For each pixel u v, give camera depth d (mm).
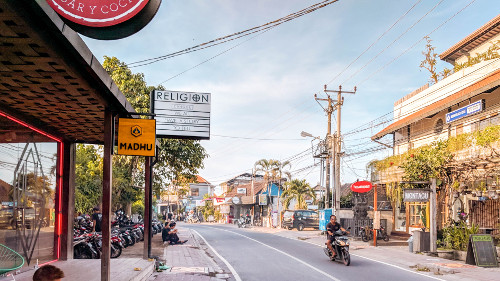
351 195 35938
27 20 4418
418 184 20781
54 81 6730
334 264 15367
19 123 9891
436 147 19766
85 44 5758
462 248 16531
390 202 28312
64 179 12734
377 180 24828
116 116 9672
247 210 62656
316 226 39031
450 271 13172
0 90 7379
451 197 19328
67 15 6836
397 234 26625
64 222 12664
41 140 11320
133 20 6941
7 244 9750
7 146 9562
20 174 10297
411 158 20938
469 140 18000
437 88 25031
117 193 26234
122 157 26422
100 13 6898
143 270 11211
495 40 26234
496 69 20359
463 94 20719
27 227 10695
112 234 15633
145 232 14344
